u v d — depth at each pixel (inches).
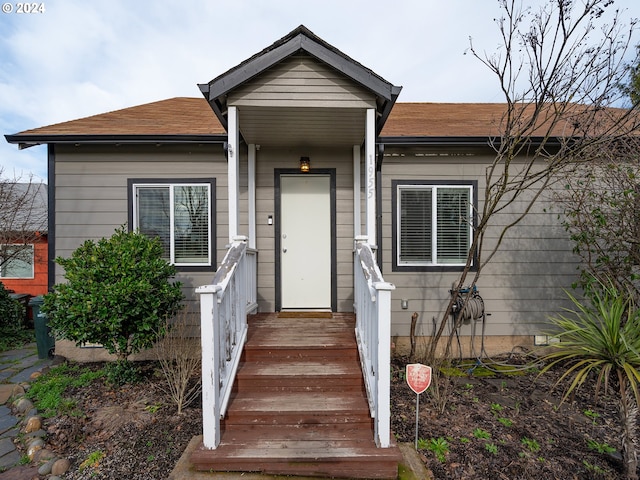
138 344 155.2
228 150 145.1
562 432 121.9
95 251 151.4
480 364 183.9
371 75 137.5
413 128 216.5
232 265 121.7
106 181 197.3
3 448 111.3
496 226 203.2
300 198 205.6
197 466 97.0
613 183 165.6
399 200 202.7
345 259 202.8
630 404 101.8
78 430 116.8
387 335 101.1
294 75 142.6
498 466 102.3
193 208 200.2
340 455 96.5
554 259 203.3
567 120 158.7
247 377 123.3
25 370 182.9
